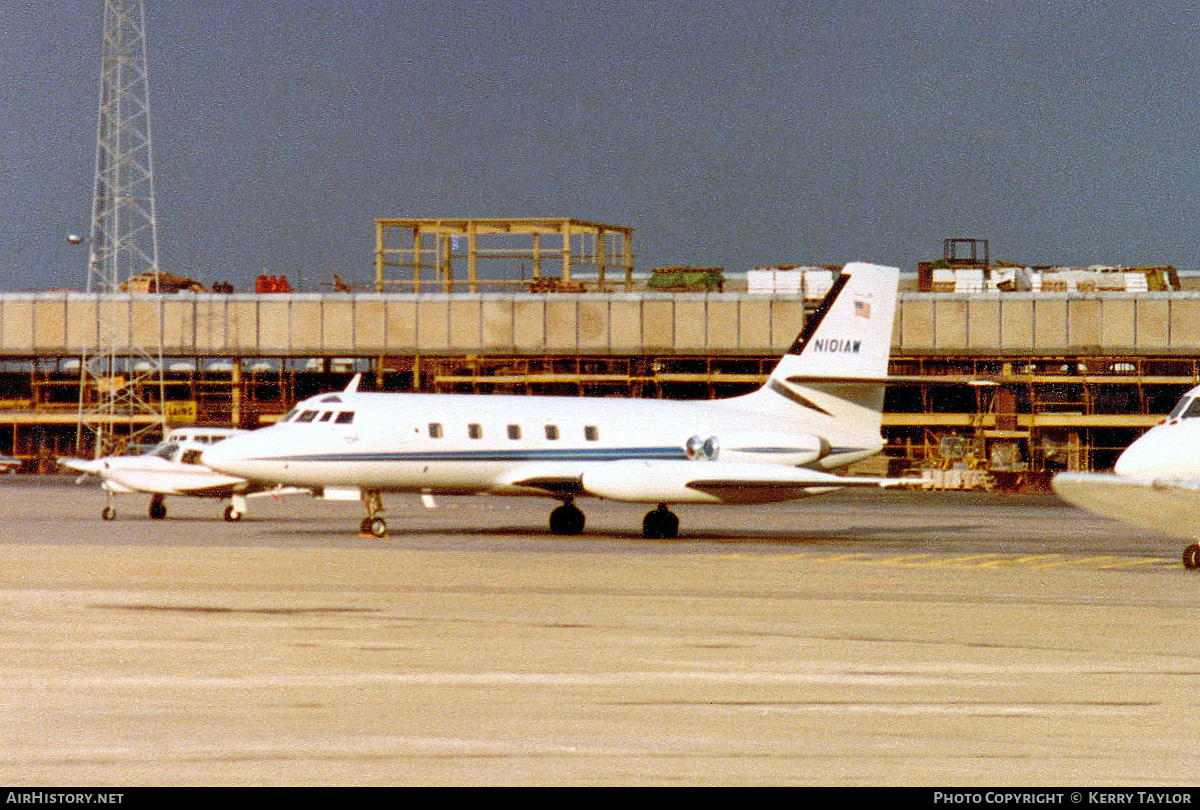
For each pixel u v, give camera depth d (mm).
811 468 150250
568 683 52406
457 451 135250
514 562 101438
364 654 58344
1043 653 59812
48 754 41656
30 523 152500
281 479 130500
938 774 40062
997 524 167875
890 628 66875
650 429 145125
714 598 78750
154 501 163250
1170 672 55562
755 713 47562
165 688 51031
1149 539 139875
